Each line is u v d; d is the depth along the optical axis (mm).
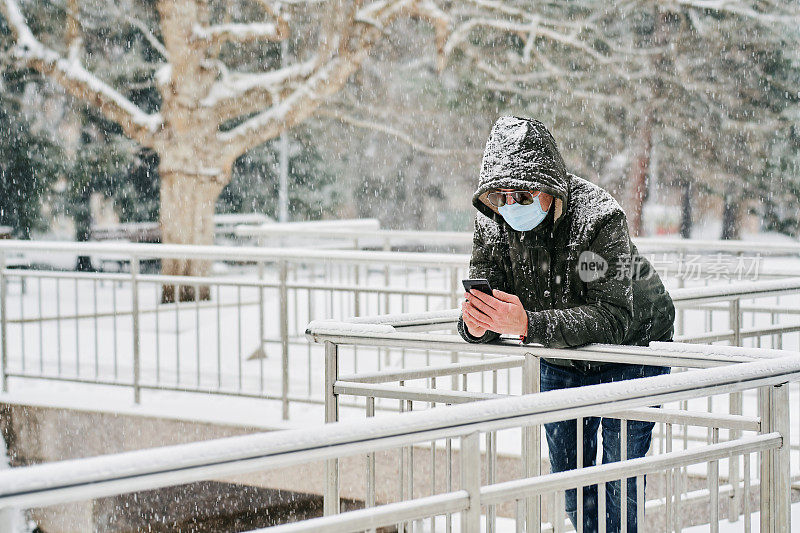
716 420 2820
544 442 5000
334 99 19047
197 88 15430
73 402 6520
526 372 3027
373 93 21828
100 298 13492
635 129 20594
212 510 6344
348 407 6145
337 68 15969
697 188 22875
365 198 26750
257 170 24266
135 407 6348
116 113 15383
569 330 2814
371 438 2086
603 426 3334
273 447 1977
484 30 18734
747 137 20625
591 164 21312
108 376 7395
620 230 2969
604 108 20062
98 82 15312
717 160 20922
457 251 27031
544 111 19469
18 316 10805
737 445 2596
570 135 19703
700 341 4488
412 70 21828
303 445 2010
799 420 5898
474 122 22703
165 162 15516
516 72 18969
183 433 6082
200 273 15148
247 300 11883
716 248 7535
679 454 2553
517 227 3002
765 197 21797
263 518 6285
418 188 27000
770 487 2660
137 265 6520
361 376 3395
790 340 8602
